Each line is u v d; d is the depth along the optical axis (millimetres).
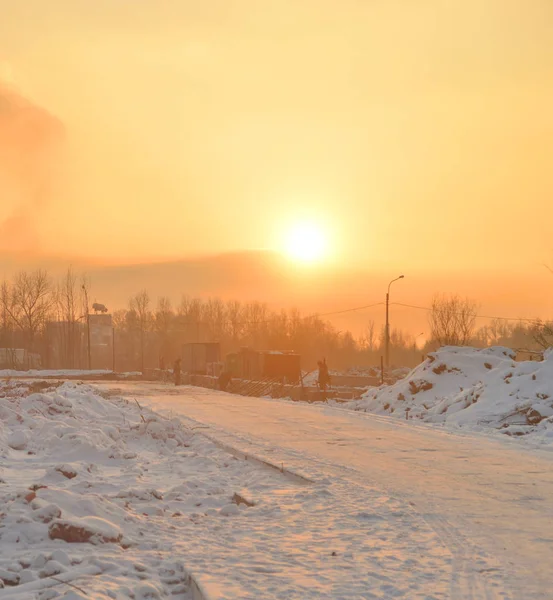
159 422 21703
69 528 8875
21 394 37406
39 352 126625
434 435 22516
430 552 9055
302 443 20469
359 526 10555
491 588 7594
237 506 11906
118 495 12219
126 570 7965
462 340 68875
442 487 13570
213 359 76625
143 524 10258
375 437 21969
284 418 28703
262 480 14953
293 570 8195
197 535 9969
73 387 45062
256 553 8961
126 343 153250
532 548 9258
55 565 7758
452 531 10172
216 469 16812
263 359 60844
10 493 10367
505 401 26141
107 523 9367
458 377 33250
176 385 61031
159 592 7457
